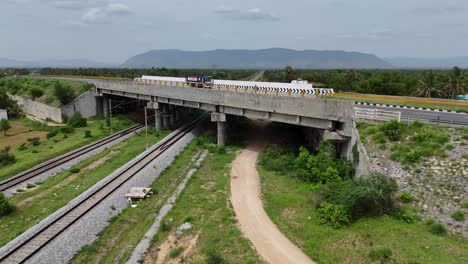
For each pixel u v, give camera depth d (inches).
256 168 1369.3
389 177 898.7
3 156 1583.4
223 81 2213.3
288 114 1366.9
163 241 847.1
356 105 1508.4
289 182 1175.0
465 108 1405.0
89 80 3120.1
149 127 2300.7
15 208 1051.9
